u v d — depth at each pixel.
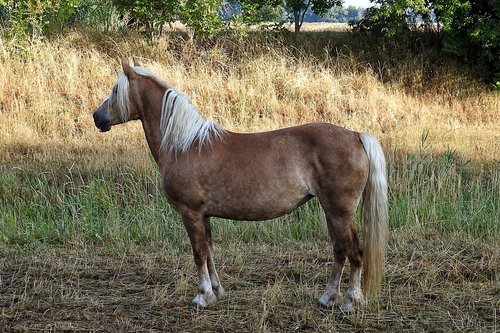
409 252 6.77
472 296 5.45
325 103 13.70
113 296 5.68
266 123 12.77
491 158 10.52
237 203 5.12
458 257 6.57
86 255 6.92
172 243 7.43
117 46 15.20
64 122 12.28
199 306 5.32
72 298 5.56
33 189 8.83
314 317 5.11
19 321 5.06
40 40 14.71
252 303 5.41
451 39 15.13
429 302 5.43
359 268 5.16
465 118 13.96
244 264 6.54
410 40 16.33
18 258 6.84
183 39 15.83
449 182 8.65
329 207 5.03
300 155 5.03
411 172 8.69
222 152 5.15
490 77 15.40
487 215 7.73
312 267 6.41
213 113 12.90
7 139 11.15
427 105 14.50
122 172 9.51
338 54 15.73
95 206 8.38
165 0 15.24
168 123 5.35
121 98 5.52
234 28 16.02
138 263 6.66
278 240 7.46
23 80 13.28
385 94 14.47
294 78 14.23
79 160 10.27
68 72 13.65
